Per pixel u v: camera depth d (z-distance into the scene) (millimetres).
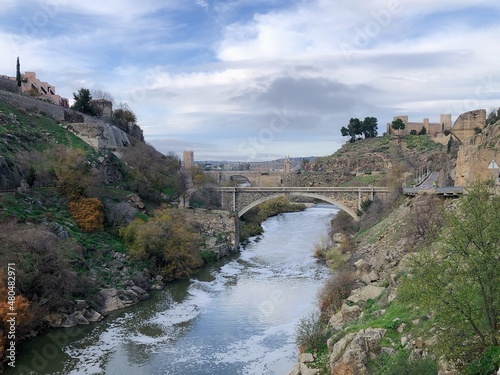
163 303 51625
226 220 82625
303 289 56469
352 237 74188
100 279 51844
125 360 36594
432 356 20422
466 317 17953
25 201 56125
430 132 189625
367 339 25547
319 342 32469
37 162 65750
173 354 37719
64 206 61344
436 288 18516
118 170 85938
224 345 39375
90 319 45094
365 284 43219
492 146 56250
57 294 43938
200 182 98688
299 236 100688
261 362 35844
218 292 56125
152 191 84625
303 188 93625
